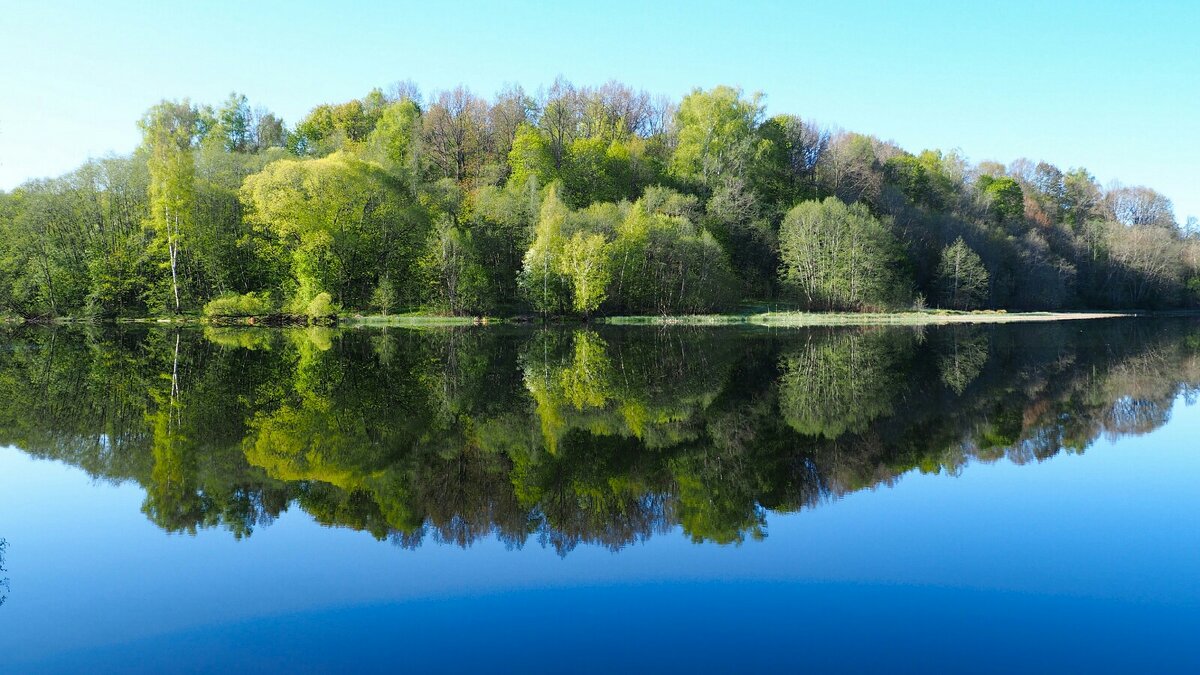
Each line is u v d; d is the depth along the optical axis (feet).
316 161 218.38
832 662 26.68
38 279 200.85
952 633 29.01
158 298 211.41
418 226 231.09
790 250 253.24
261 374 102.17
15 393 84.38
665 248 229.66
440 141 301.22
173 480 49.98
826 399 85.15
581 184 270.46
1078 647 27.94
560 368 113.19
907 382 98.48
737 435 66.03
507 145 304.30
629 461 56.75
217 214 219.82
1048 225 359.66
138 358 120.78
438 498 46.80
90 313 201.87
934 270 290.97
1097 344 159.22
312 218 209.87
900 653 27.43
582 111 322.55
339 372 104.99
